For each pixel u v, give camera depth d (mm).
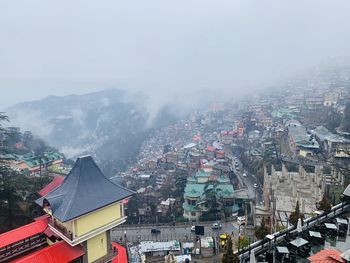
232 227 99812
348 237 33781
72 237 38281
